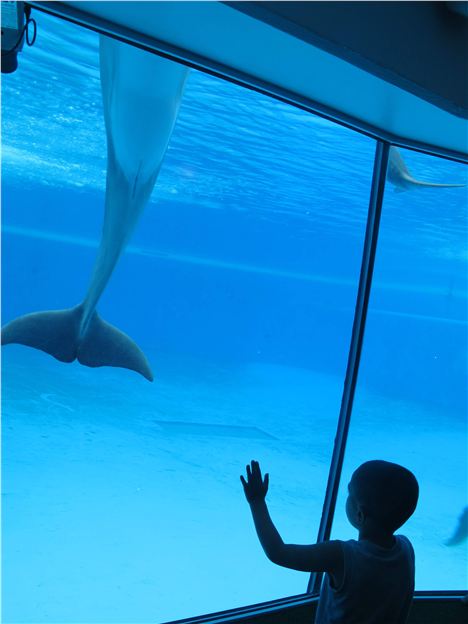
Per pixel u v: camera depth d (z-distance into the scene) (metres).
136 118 8.41
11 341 7.25
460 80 3.38
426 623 3.99
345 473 33.25
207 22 2.69
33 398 32.12
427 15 3.06
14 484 23.55
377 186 4.40
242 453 29.56
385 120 3.87
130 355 7.64
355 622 1.89
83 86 26.69
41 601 11.12
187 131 28.78
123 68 8.22
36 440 28.38
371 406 46.41
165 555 14.55
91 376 36.16
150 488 23.02
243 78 3.37
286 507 20.25
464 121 3.62
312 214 40.19
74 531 19.70
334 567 1.90
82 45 19.98
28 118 31.75
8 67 2.82
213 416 38.69
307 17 2.43
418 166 23.77
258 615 3.71
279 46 2.82
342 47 2.62
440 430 41.88
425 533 14.23
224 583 12.09
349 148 27.00
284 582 11.67
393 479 1.97
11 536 19.19
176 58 3.16
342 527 16.61
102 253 8.49
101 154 36.06
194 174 34.62
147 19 2.79
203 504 21.09
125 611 10.61
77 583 14.80
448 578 11.94
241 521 19.50
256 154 30.38
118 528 18.45
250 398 43.06
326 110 3.76
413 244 42.84
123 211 8.70
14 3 2.64
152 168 8.73
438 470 33.06
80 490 23.50
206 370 44.00
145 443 30.50
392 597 1.91
